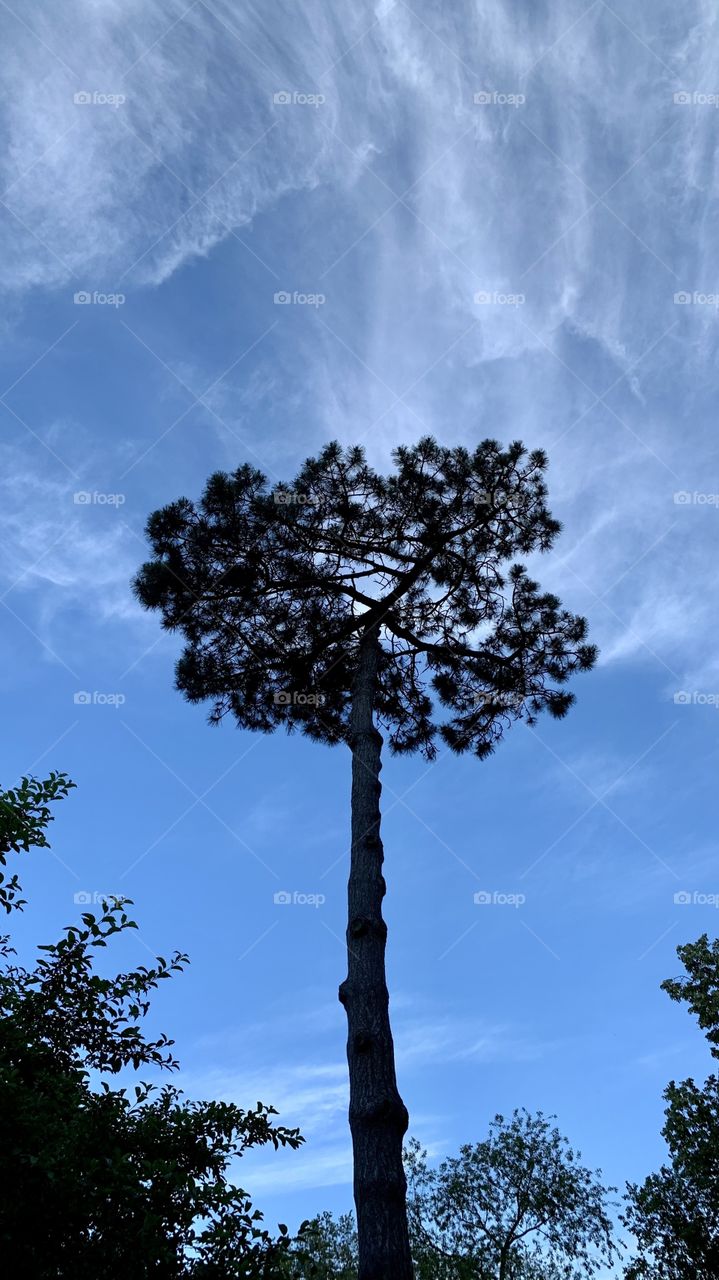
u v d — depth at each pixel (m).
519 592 14.10
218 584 12.77
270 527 12.73
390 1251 6.58
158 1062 6.92
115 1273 5.12
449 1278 21.36
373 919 9.12
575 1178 22.42
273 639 13.42
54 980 6.73
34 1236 4.98
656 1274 18.72
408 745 14.74
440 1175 23.31
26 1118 5.03
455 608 13.96
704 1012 19.59
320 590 13.24
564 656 14.22
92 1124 5.60
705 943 20.58
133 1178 5.27
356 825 10.21
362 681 12.35
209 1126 6.56
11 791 6.66
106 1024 6.79
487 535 13.60
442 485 13.41
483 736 14.62
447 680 14.28
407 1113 7.64
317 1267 6.54
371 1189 6.95
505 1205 22.33
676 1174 19.08
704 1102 18.83
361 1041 7.97
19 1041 5.81
